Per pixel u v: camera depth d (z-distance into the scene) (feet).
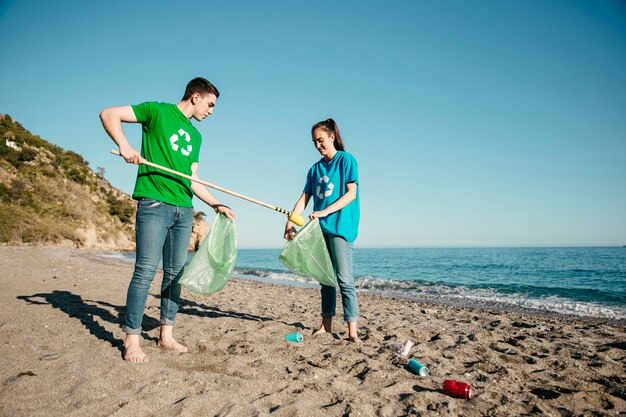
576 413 7.13
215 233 10.39
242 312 17.16
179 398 7.02
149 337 11.37
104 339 10.42
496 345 12.25
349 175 11.78
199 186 10.95
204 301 19.95
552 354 11.45
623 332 15.14
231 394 7.27
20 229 75.87
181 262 10.21
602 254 175.83
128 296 8.97
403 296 31.42
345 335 12.88
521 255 167.43
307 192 13.29
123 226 134.62
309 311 18.54
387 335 13.35
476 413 7.02
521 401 7.63
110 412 6.36
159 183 9.33
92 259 55.57
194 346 10.75
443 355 11.02
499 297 30.89
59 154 144.05
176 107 10.00
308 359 9.99
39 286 20.31
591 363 10.33
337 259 11.76
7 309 13.47
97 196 138.62
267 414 6.51
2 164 104.78
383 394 7.77
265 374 8.66
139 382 7.59
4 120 140.05
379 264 102.22
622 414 7.19
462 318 18.42
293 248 11.38
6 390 6.95
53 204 105.09
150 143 9.61
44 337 10.30
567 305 26.18
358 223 12.13
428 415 6.79
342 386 8.05
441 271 73.26
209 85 10.19
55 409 6.34
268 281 44.34
